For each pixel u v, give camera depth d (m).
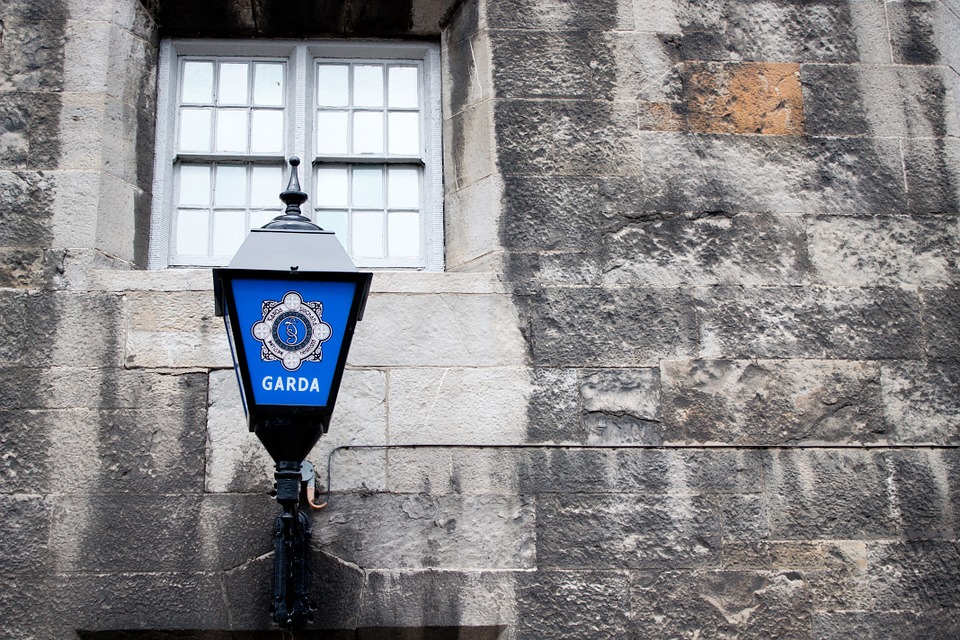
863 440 4.77
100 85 5.09
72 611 4.33
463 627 4.42
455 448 4.65
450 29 5.49
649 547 4.56
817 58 5.36
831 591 4.55
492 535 4.54
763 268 4.99
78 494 4.47
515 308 4.86
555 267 4.93
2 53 5.10
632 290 4.91
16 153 4.95
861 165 5.20
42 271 4.77
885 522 4.66
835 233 5.07
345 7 5.45
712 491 4.65
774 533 4.61
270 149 5.37
